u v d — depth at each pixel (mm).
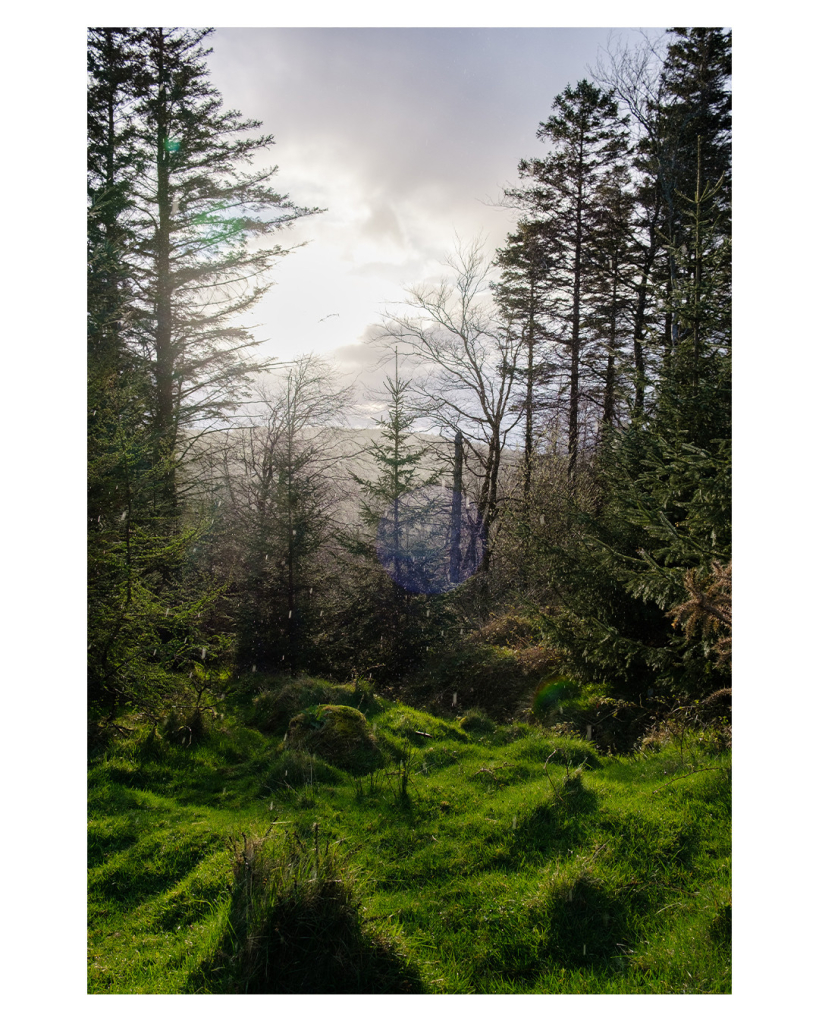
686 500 6965
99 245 9289
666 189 14711
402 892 4047
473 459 22500
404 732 7215
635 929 3443
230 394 15352
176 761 6391
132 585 6789
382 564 12281
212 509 13484
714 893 3469
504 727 7797
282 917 3201
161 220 13625
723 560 5242
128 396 8633
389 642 11594
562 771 5934
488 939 3488
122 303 11781
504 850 4375
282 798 5578
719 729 5598
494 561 17891
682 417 6969
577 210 19375
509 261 20094
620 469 8312
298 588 11523
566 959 3299
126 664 6730
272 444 18828
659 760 5594
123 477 7121
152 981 3223
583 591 8070
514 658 10227
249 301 14516
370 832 4898
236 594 11336
